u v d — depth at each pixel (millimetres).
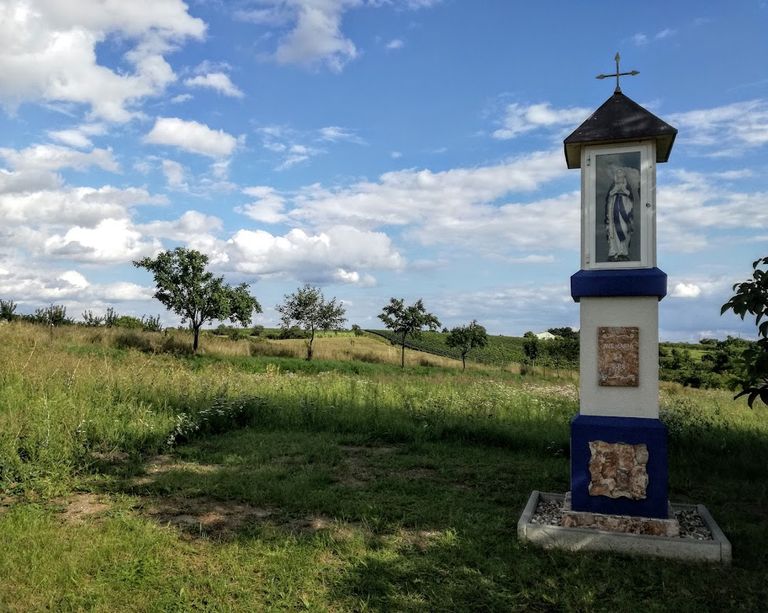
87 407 9750
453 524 6133
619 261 6062
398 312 39406
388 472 8336
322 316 37125
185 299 30641
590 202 6180
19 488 6879
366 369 32594
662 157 6473
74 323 31250
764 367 5586
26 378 11250
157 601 4395
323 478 7746
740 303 5777
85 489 7031
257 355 35031
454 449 9828
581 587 4703
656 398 5777
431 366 39656
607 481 5762
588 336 5984
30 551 5098
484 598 4570
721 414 12930
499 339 67625
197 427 10297
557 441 9781
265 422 11633
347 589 4656
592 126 6180
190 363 23016
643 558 5309
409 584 4781
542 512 6418
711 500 7348
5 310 28141
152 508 6461
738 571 5078
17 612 4227
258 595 4570
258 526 5902
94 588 4547
